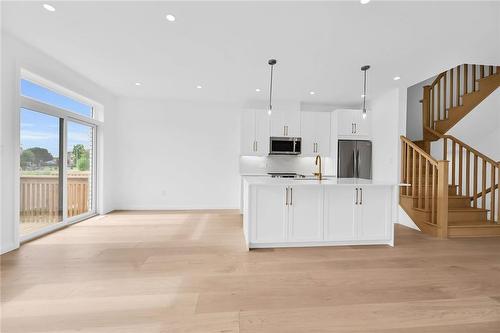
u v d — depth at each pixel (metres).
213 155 5.71
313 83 4.31
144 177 5.54
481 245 3.21
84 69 3.78
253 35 2.72
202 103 5.68
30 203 3.31
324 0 2.12
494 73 4.05
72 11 2.32
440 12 2.25
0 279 2.16
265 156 5.74
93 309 1.73
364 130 5.33
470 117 4.29
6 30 2.66
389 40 2.79
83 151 4.50
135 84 4.51
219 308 1.76
